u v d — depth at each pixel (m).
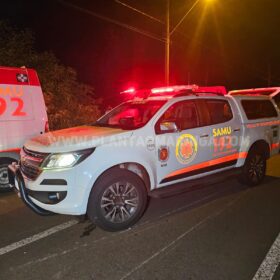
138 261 3.26
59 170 3.65
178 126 4.40
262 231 3.91
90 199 3.77
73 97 12.12
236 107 5.37
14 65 10.33
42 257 3.38
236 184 5.85
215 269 3.10
